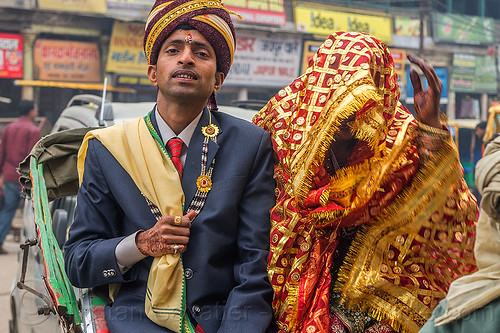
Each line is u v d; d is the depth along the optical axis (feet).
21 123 29.22
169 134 7.53
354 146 7.22
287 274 7.25
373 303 6.90
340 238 7.45
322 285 7.05
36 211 8.25
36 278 11.63
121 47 53.72
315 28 63.77
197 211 7.29
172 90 7.30
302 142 7.22
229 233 7.37
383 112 7.19
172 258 6.95
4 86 50.75
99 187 7.45
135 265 7.29
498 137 5.32
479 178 5.25
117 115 12.17
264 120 8.05
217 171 7.48
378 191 6.97
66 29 51.98
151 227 7.21
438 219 6.90
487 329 5.17
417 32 71.36
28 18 50.47
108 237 7.50
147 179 7.25
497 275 5.20
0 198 32.45
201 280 7.16
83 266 7.20
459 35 74.59
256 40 61.00
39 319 10.81
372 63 7.11
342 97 6.86
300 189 7.07
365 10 67.97
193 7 7.36
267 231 7.42
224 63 7.77
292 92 7.94
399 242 7.00
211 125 7.64
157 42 7.47
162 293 6.89
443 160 6.72
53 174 9.30
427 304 6.91
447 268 7.09
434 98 6.68
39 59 51.31
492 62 76.59
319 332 6.74
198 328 7.12
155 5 7.57
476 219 7.20
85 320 7.27
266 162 7.63
